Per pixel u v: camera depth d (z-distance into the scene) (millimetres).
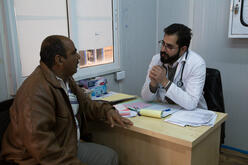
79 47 2080
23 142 1069
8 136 1193
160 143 1359
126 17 2477
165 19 2857
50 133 1085
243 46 2391
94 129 1722
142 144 1453
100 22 2242
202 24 2602
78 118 1491
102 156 1452
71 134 1276
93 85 1961
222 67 2561
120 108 1629
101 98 1908
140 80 2828
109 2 2299
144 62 2840
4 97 1626
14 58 1616
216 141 1513
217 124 1386
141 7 2648
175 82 1741
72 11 1970
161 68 1630
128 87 2654
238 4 2213
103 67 2318
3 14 1550
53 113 1138
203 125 1341
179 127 1315
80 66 2115
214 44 2564
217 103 1884
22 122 1049
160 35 2941
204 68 1696
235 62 2469
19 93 1122
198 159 1326
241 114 2531
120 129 1554
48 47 1190
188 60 1695
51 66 1221
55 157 1066
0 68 1584
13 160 1168
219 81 1916
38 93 1090
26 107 1055
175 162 1314
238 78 2482
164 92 1776
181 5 2699
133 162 1535
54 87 1170
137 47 2686
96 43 2236
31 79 1148
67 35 1982
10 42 1587
